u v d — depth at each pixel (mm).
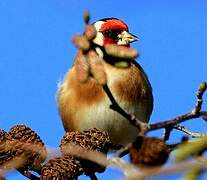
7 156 5922
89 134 6355
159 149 3873
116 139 10914
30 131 6105
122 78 10398
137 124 4336
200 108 4504
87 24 3949
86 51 4035
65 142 6301
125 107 10492
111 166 3164
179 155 2826
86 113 10539
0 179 4953
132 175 2650
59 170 6055
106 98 10359
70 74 10734
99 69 4031
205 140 2943
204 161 2607
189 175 2547
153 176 2559
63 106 10859
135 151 3926
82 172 6156
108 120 10477
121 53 3967
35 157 5957
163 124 4117
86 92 10430
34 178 6125
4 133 6102
